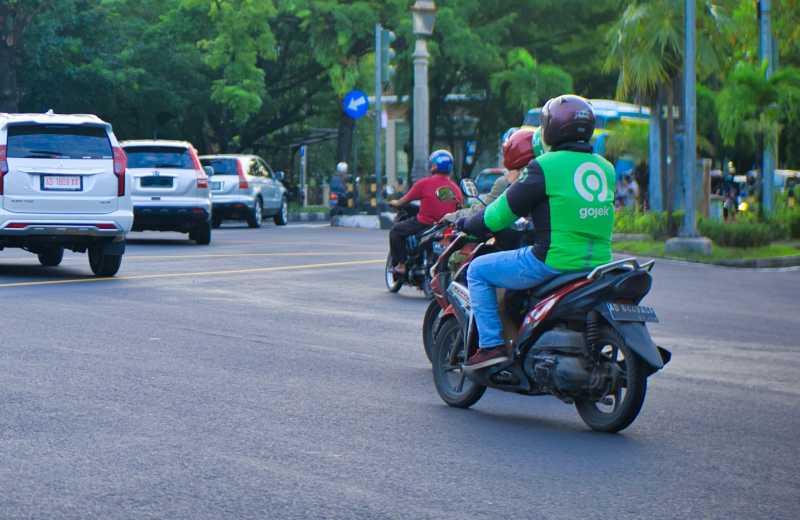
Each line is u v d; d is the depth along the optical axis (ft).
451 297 65.82
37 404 61.87
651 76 239.30
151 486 46.37
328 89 398.62
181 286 126.21
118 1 369.71
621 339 57.88
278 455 52.16
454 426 60.18
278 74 392.68
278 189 285.23
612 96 418.51
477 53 364.17
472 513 43.73
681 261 193.67
